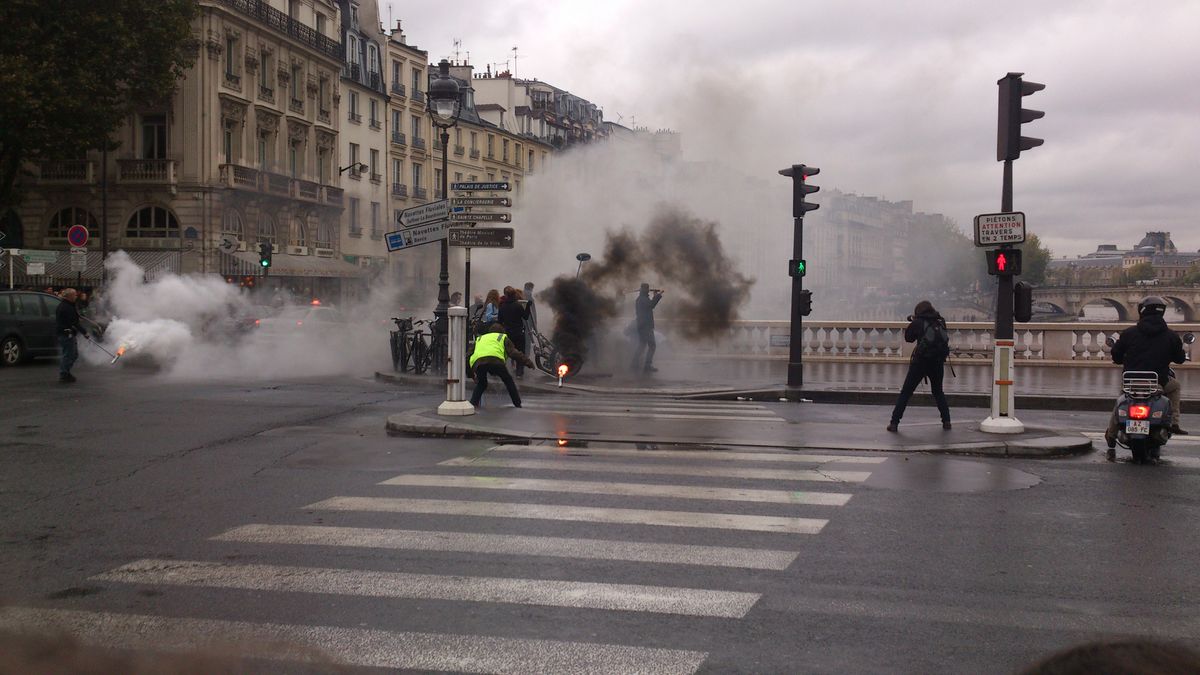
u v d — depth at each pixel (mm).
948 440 11398
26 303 22141
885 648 4660
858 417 14328
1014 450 10836
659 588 5590
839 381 19109
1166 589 5688
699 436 11594
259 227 45531
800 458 10242
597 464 9695
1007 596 5516
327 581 5684
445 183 19859
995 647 4688
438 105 19500
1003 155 12102
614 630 4875
